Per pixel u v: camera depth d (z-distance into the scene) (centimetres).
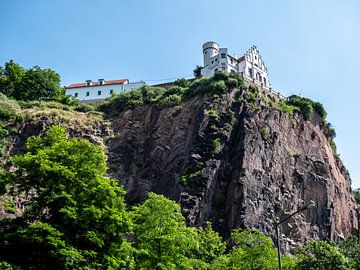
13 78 10056
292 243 6788
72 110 8894
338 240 7656
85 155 3725
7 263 2934
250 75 11219
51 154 3559
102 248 3356
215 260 4812
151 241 3872
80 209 3316
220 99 8044
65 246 3072
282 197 7312
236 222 6397
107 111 9200
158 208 4106
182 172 7050
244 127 7562
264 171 7281
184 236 3984
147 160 7719
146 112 8819
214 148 7212
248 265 4350
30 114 7862
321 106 9762
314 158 8519
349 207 8894
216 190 6844
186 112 8200
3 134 7312
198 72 11769
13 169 6681
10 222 3291
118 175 7556
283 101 9294
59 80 10662
